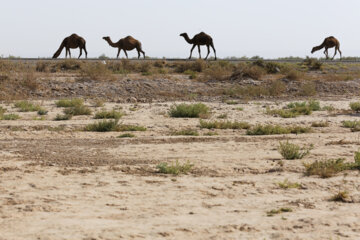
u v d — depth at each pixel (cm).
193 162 3816
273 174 3453
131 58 16700
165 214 2458
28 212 2434
